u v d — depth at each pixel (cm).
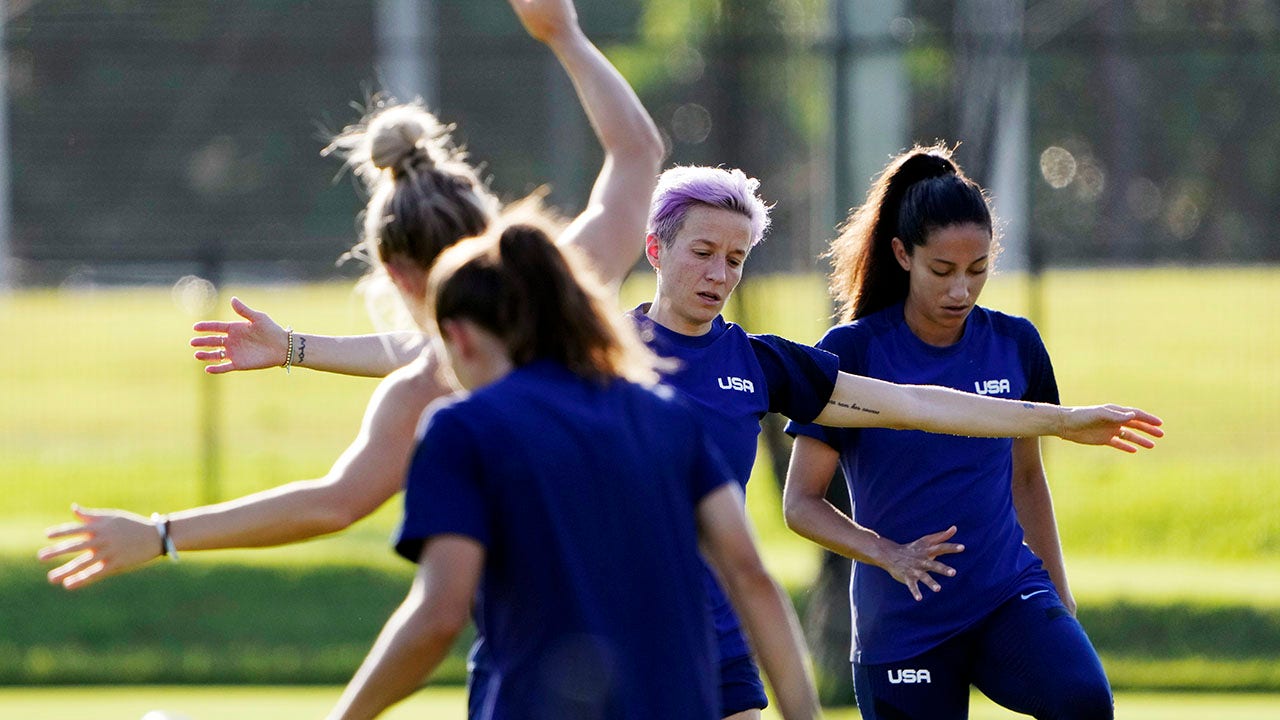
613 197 1596
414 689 1134
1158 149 10588
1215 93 10538
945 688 1833
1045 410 1644
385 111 1425
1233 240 10006
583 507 1134
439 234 1338
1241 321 6234
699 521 1212
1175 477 5475
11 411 6091
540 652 1118
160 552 1295
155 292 7731
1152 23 11462
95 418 6044
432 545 1122
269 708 3638
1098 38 4884
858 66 3703
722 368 1641
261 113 12400
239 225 12294
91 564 1281
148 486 5572
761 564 1221
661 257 1658
